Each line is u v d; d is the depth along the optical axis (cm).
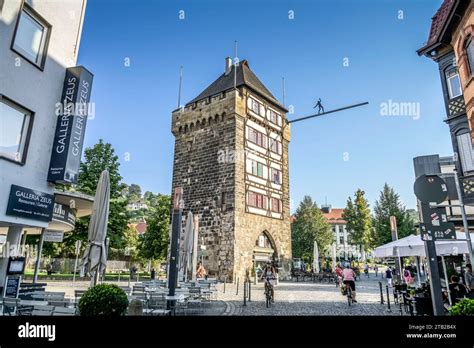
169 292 1152
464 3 1559
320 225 6306
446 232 714
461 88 1764
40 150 1176
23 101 1118
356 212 6425
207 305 1452
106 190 1073
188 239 2047
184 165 3706
